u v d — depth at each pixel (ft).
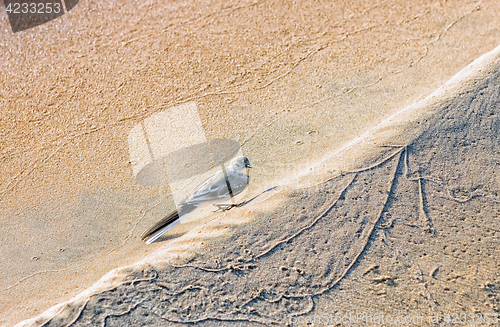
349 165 19.45
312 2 30.32
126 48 27.94
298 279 16.10
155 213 20.17
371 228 17.35
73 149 23.22
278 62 26.84
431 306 15.30
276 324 15.11
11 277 18.21
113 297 15.69
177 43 28.14
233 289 15.89
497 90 21.06
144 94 25.44
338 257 16.63
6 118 24.82
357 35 28.22
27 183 21.84
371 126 22.90
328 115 23.84
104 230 19.70
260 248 16.97
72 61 27.43
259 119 23.86
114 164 22.40
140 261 17.40
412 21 28.86
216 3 30.45
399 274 16.15
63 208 20.68
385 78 25.54
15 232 19.88
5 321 16.40
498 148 19.34
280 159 21.77
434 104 21.06
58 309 15.46
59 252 19.02
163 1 30.53
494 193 18.13
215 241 17.29
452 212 17.70
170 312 15.34
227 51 27.53
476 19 28.63
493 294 15.51
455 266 16.25
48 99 25.59
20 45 28.14
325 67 26.43
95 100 25.36
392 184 18.56
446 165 18.99
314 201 18.29
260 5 30.22
